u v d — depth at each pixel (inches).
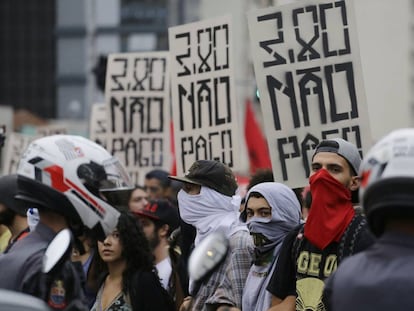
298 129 490.0
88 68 2313.0
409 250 266.8
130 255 439.5
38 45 2573.8
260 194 426.6
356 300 267.1
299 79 492.7
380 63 1780.3
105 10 2294.5
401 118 1768.0
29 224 451.8
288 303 397.7
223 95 573.9
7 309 246.5
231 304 431.5
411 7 1776.6
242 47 1868.8
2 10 2679.6
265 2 1424.7
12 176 448.8
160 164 733.9
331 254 383.6
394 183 264.1
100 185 318.7
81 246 328.8
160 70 735.7
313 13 495.2
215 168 462.9
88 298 466.0
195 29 583.2
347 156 389.4
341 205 384.2
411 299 260.5
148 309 437.1
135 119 737.6
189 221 465.7
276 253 424.5
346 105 487.5
